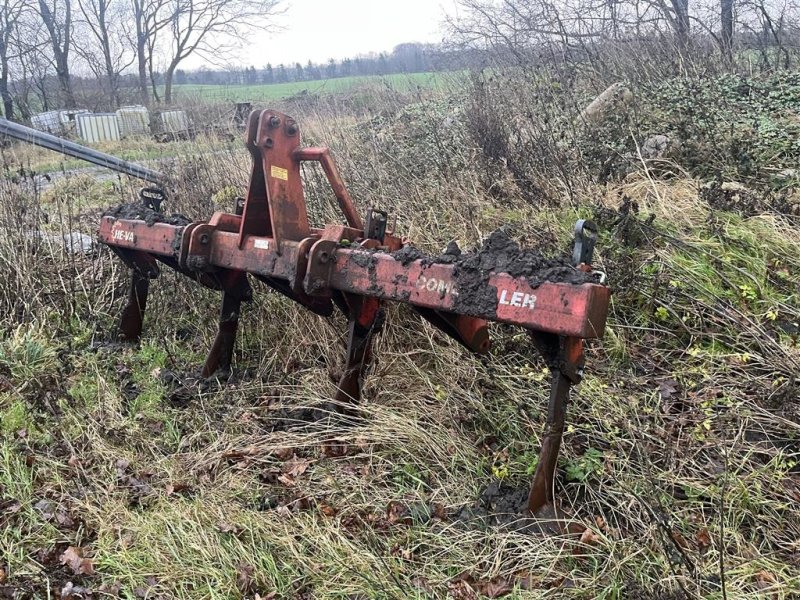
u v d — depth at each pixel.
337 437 3.61
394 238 3.93
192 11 35.06
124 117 19.11
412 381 4.16
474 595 2.61
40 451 3.67
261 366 4.57
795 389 3.59
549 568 2.67
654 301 4.39
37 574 2.83
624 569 2.66
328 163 3.71
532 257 2.81
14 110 31.52
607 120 6.76
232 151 7.33
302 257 3.50
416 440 3.52
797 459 3.30
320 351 4.59
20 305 5.26
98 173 9.52
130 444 3.73
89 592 2.73
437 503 3.18
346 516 3.15
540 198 5.56
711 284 4.47
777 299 4.40
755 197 5.25
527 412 3.68
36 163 11.49
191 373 4.59
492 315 2.86
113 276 5.60
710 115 6.46
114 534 3.06
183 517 3.07
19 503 3.25
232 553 2.87
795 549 2.79
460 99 9.12
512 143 6.49
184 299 5.38
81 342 4.96
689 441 3.38
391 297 3.24
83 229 6.70
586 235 2.81
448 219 5.48
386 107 10.77
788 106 7.10
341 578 2.72
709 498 3.08
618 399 3.66
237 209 4.37
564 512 2.98
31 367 4.45
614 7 10.83
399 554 2.87
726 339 4.16
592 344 4.23
